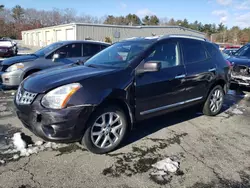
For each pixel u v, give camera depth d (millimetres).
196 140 3758
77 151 3254
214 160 3158
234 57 7746
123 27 30000
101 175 2742
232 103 6105
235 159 3205
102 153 3213
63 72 3344
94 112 3002
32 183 2549
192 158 3186
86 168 2867
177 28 34156
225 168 2977
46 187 2502
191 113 5086
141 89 3428
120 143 3383
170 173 2828
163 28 33031
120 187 2549
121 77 3234
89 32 28000
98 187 2539
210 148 3500
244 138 3906
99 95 2963
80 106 2822
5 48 18219
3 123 4137
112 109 3172
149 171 2852
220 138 3871
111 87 3090
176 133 4000
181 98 4117
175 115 4922
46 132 2814
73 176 2701
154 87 3584
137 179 2693
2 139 3508
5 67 6230
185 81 4074
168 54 3916
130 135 3850
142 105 3510
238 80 7137
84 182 2607
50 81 2998
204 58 4578
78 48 6945
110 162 3020
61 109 2756
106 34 29094
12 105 5219
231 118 4895
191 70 4184
